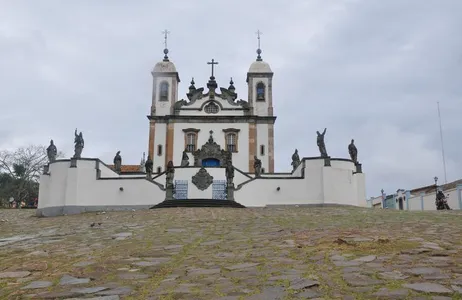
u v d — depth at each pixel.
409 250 10.34
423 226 15.90
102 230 18.02
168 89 57.34
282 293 7.28
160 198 37.50
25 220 28.84
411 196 55.34
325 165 38.28
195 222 19.88
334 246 11.33
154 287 8.04
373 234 13.26
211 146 53.09
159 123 55.72
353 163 39.94
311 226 17.00
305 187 38.41
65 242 14.70
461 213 23.23
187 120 55.41
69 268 10.05
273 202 38.28
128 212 30.50
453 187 47.16
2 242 15.50
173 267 9.78
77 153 38.88
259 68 58.00
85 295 7.64
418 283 7.48
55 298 7.53
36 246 13.98
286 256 10.46
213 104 56.25
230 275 8.77
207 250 11.92
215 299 7.11
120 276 9.02
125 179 38.03
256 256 10.67
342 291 7.23
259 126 55.56
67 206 37.00
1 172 70.88
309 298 6.95
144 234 15.97
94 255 11.73
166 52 59.31
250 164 54.28
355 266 8.95
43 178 38.75
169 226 18.45
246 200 38.41
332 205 37.62
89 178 38.00
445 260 9.21
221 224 18.67
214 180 40.72
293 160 51.16
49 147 40.59
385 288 7.27
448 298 6.65
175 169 40.88
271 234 14.72
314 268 9.02
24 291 8.11
